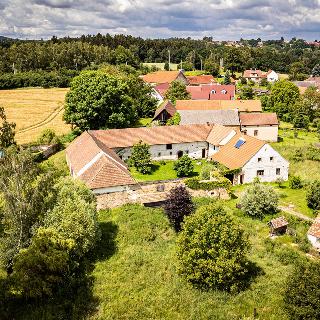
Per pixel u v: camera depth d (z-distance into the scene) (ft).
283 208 149.38
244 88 411.75
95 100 237.86
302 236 121.70
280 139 268.00
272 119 261.24
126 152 208.74
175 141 216.33
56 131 284.20
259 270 100.63
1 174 103.81
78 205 104.27
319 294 77.36
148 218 130.62
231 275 90.74
